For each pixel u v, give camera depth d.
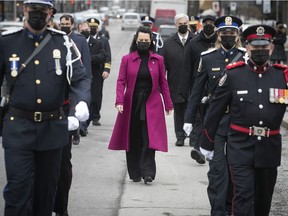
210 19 12.50
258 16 71.12
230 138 7.15
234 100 7.10
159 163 11.91
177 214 8.74
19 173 6.56
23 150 6.60
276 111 7.04
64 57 6.79
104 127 16.11
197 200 9.45
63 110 7.26
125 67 10.16
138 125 10.26
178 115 13.59
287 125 17.05
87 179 10.60
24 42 6.70
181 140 13.68
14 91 6.64
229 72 7.15
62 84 6.79
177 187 10.16
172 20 56.62
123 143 10.28
